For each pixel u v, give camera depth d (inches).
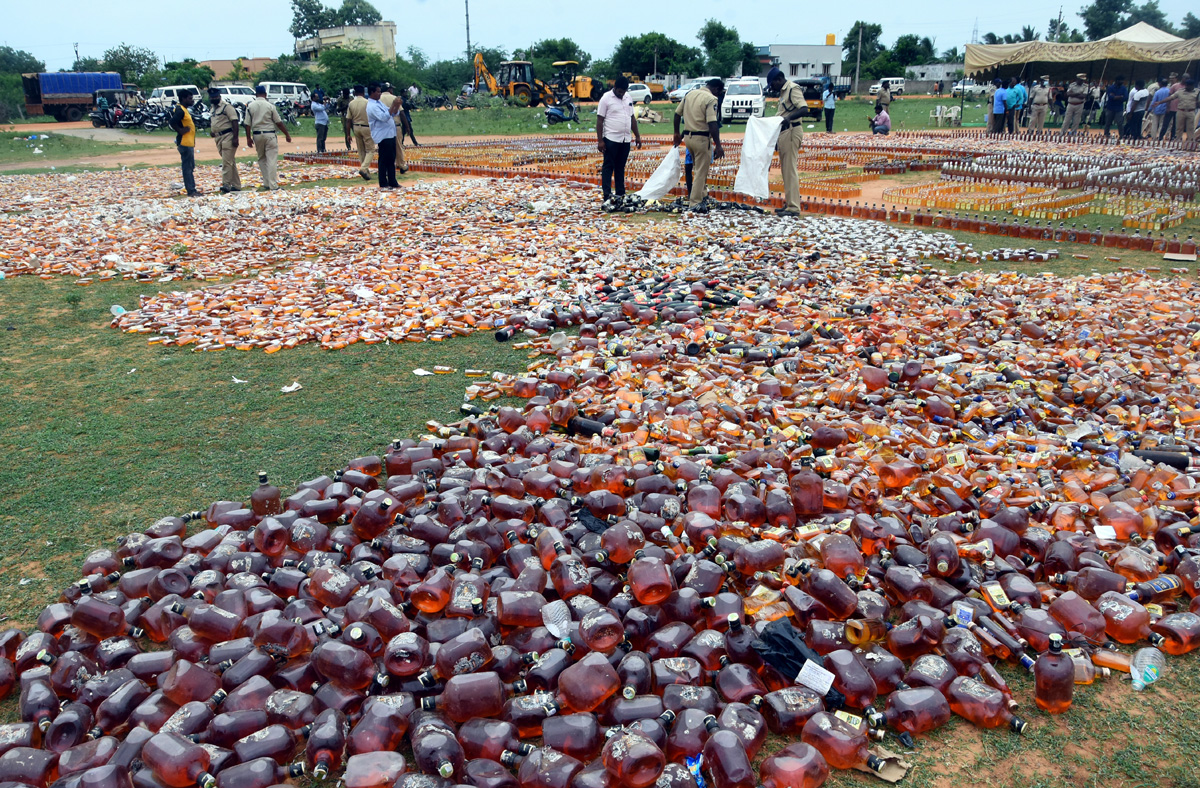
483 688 101.3
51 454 183.0
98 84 1784.0
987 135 1128.2
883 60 3006.9
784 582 123.2
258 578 127.5
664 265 340.2
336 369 233.6
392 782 90.7
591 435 181.2
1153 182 557.3
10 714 110.7
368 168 692.1
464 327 264.1
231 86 1550.2
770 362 217.9
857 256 347.3
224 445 185.6
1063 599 118.6
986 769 97.7
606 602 123.0
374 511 138.5
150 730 100.3
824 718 99.7
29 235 445.4
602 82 2106.3
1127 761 97.7
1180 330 232.2
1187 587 125.5
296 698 104.1
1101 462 160.7
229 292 311.6
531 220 463.5
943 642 114.3
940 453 162.2
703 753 93.7
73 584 135.3
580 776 89.9
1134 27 1283.2
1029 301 273.0
